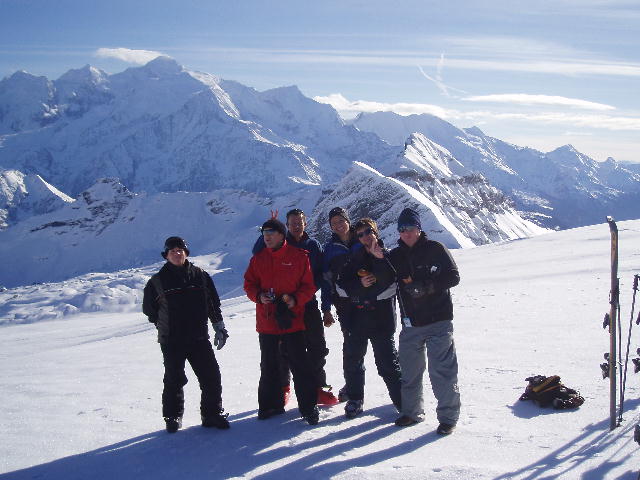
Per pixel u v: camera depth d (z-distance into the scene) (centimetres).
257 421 630
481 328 1084
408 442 533
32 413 697
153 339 1535
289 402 704
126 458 535
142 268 14125
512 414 591
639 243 2614
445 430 546
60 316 8381
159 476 494
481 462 471
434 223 8731
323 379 683
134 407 709
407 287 557
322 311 688
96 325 5328
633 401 599
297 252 628
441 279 559
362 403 640
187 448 554
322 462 496
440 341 564
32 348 2733
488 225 15438
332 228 650
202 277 626
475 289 1806
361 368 636
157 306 611
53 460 537
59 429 625
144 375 923
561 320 1099
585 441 500
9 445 579
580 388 658
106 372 981
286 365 704
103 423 644
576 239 3219
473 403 636
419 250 571
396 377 622
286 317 603
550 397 604
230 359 994
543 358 809
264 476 477
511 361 805
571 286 1616
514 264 2527
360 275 597
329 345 1074
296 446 541
